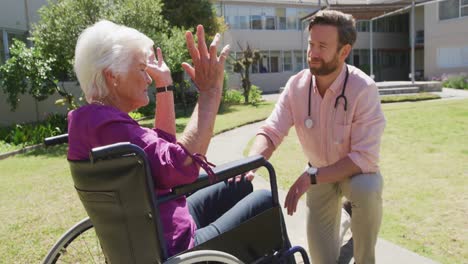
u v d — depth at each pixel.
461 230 3.60
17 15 12.77
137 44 1.88
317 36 2.36
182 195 1.92
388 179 5.25
